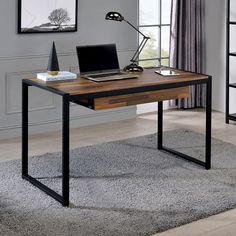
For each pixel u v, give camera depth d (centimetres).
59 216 379
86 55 468
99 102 420
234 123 630
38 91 582
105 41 616
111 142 548
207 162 472
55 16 574
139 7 656
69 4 582
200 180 448
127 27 629
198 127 610
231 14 651
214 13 674
